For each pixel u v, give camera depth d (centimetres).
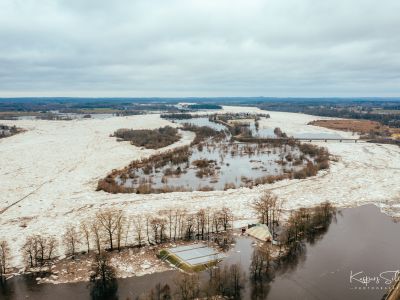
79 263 9838
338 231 11881
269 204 12738
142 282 8956
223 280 8738
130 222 12475
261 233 11281
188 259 9825
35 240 10238
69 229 11856
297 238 11125
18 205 14425
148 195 15588
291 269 9475
